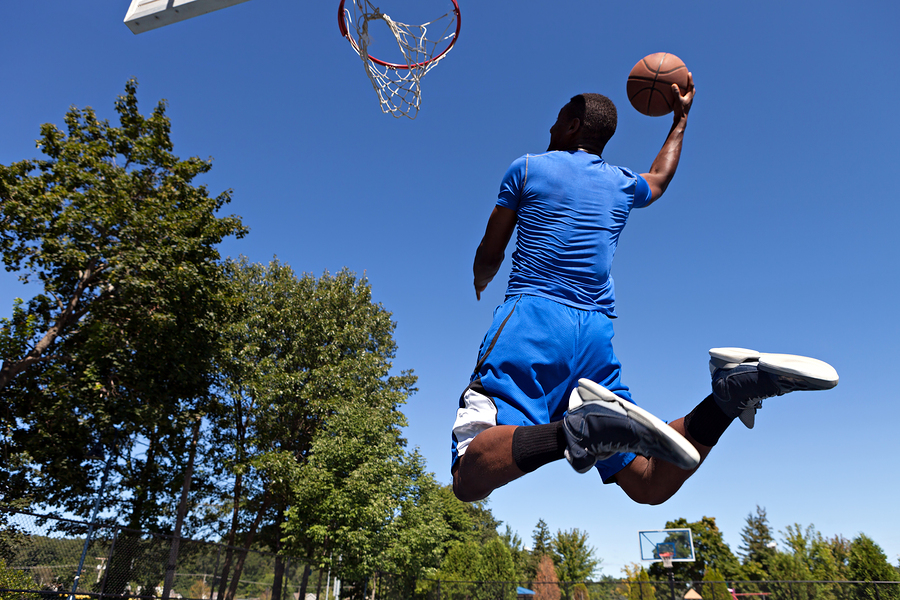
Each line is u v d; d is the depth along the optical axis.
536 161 1.57
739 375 1.09
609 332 1.46
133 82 19.12
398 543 19.84
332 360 24.83
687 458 0.90
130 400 16.55
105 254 15.60
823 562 28.94
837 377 0.97
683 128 2.12
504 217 1.62
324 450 20.45
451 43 6.05
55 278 17.27
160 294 16.28
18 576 9.45
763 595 17.22
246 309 22.38
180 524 19.20
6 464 15.62
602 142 1.73
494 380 1.31
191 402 19.73
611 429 0.96
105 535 11.46
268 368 22.97
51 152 17.91
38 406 16.08
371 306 28.11
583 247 1.47
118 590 11.35
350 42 5.76
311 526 19.11
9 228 15.85
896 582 15.82
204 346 18.75
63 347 17.19
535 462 1.08
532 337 1.34
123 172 17.47
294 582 17.16
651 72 2.24
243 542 22.38
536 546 50.53
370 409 22.03
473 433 1.28
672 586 18.25
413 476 22.33
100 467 17.45
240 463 20.72
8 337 15.50
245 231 19.83
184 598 12.95
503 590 20.08
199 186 19.67
